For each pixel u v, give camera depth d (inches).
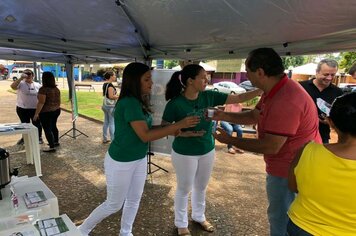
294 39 107.5
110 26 119.6
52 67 1128.2
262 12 86.6
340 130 44.4
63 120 364.2
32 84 221.8
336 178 43.1
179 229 111.7
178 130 89.5
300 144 68.6
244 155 238.7
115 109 88.6
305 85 121.5
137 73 84.5
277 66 66.7
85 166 191.6
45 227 64.6
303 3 75.5
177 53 147.7
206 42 129.7
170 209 135.3
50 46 144.9
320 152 46.1
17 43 133.6
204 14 96.3
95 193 150.0
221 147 263.4
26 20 111.1
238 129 234.5
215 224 123.8
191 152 99.3
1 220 68.9
